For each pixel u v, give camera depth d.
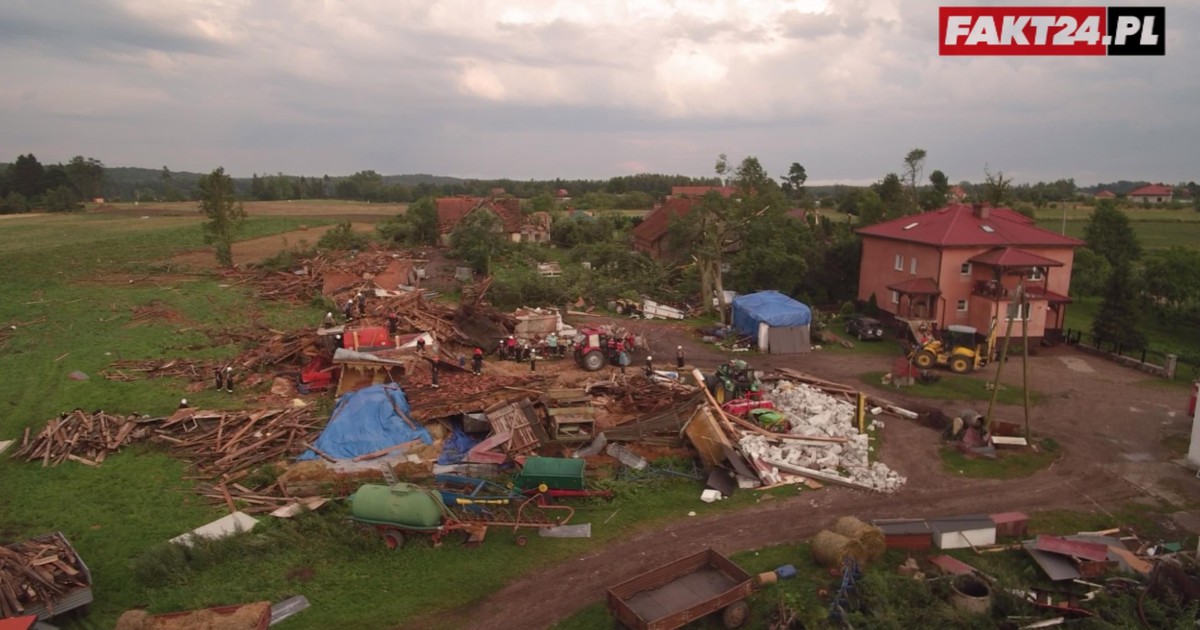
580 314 47.06
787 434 25.36
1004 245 39.22
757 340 38.62
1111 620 14.62
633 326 43.97
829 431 25.75
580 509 20.50
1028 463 23.75
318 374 30.20
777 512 20.42
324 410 27.38
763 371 34.28
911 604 15.42
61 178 164.50
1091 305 55.34
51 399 28.92
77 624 15.05
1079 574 16.58
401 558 17.70
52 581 14.89
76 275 59.53
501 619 15.50
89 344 37.59
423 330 36.34
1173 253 48.28
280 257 64.06
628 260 59.34
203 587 16.34
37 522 19.16
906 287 39.72
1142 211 126.56
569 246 81.62
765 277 49.53
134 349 36.59
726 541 18.81
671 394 28.00
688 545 18.61
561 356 35.81
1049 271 40.31
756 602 15.91
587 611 15.72
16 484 21.36
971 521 18.66
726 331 40.97
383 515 18.06
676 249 57.31
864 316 43.28
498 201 88.25
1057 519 19.97
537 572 17.33
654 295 51.62
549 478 20.39
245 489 21.05
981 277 38.97
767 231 50.22
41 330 40.59
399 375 28.98
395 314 37.53
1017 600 15.14
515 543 18.58
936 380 32.66
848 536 17.48
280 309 46.91
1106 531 19.20
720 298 44.44
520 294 48.75
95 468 22.53
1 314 44.50
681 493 21.62
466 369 31.47
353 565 17.39
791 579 16.84
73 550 16.25
